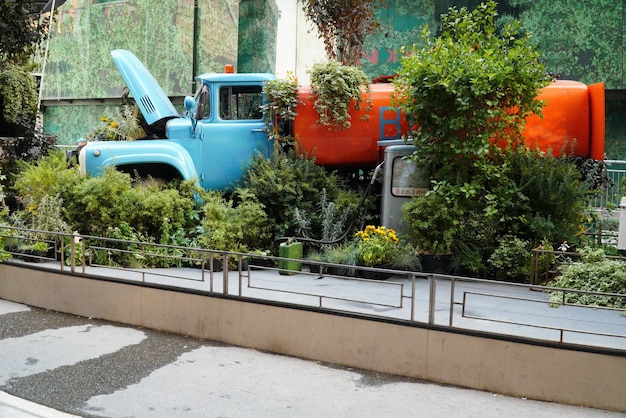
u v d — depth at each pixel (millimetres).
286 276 8242
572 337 5500
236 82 9648
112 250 7785
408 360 5785
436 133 8203
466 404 5156
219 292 6871
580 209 8336
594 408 5113
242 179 9703
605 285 6777
